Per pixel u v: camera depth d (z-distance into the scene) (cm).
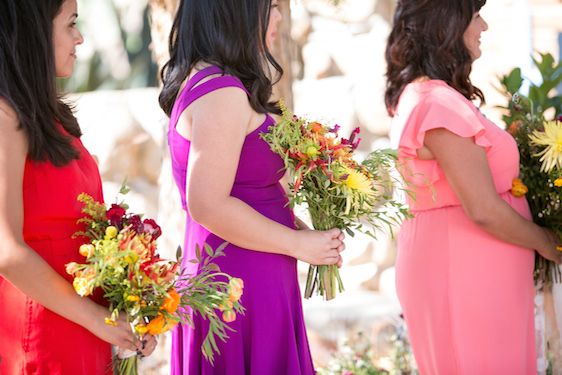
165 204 572
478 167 425
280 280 357
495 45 820
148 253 310
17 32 310
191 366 356
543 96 516
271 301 353
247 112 343
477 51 456
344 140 372
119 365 332
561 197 451
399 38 457
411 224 459
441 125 423
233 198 342
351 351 650
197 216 339
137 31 1050
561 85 779
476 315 437
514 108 490
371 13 900
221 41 347
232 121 338
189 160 340
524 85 799
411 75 451
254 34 350
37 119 313
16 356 321
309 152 349
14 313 322
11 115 304
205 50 351
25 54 312
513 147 445
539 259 475
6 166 302
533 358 458
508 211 427
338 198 362
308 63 912
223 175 337
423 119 429
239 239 343
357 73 898
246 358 354
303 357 366
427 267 446
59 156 317
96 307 316
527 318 448
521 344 443
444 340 445
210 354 323
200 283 323
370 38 897
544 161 452
